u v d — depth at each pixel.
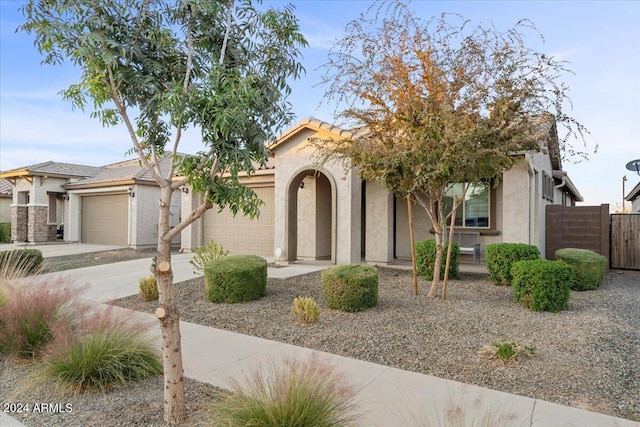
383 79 8.84
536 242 13.26
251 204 3.94
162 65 4.08
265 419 3.27
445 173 7.75
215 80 3.62
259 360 5.45
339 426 3.36
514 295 8.85
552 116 7.93
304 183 15.54
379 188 14.20
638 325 6.90
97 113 4.12
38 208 23.61
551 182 17.39
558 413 3.87
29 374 4.93
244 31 4.35
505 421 3.51
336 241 13.29
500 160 7.79
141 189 20.98
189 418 3.86
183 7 3.97
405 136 8.64
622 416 3.85
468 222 14.55
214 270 8.80
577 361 5.20
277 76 4.31
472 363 5.22
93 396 4.41
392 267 13.65
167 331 3.80
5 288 6.36
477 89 8.02
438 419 3.72
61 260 16.12
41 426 3.80
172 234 3.75
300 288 10.08
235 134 3.73
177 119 3.54
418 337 6.26
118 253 18.66
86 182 23.33
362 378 4.77
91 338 4.80
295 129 13.81
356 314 7.61
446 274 8.77
